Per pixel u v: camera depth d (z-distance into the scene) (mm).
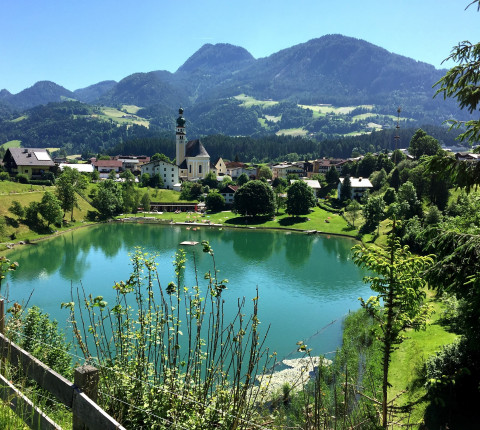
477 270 13000
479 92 11578
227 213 129875
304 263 69188
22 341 13617
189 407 7918
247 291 51406
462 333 22875
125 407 7785
